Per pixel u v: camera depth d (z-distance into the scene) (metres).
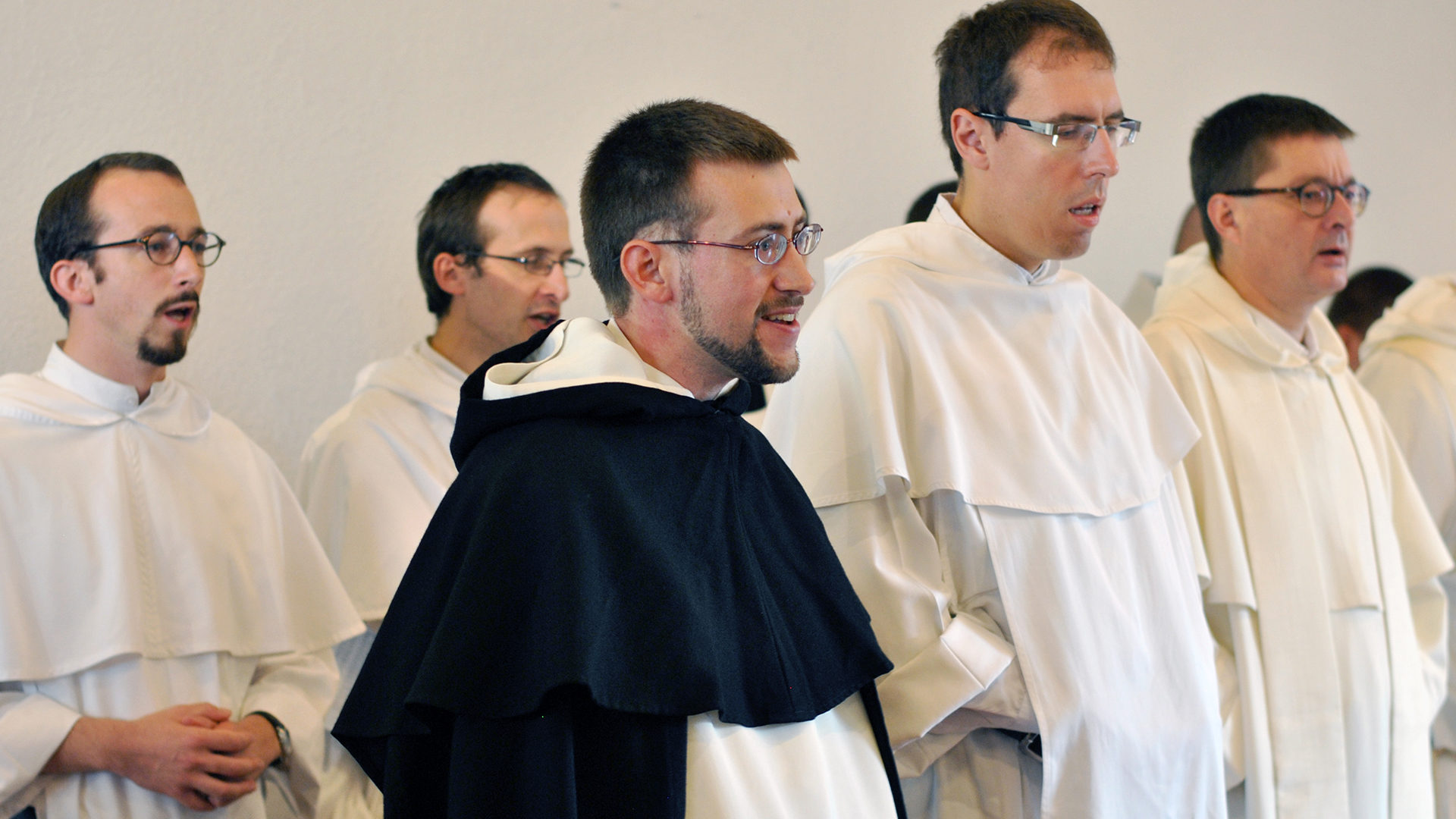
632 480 2.53
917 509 3.38
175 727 3.27
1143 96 7.45
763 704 2.56
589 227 2.84
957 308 3.53
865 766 2.82
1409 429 5.50
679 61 6.20
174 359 3.58
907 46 6.75
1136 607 3.53
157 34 4.98
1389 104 8.34
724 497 2.67
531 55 5.82
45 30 4.75
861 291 3.48
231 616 3.66
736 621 2.59
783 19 6.44
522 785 2.26
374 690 2.55
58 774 3.27
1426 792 4.52
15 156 4.68
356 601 4.20
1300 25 8.00
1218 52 7.70
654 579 2.41
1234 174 4.63
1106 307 3.86
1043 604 3.33
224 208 5.11
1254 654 4.21
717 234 2.65
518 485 2.46
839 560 3.06
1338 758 4.23
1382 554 4.57
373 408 4.50
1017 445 3.42
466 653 2.33
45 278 3.58
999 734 3.39
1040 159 3.44
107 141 4.86
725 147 2.67
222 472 3.79
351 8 5.40
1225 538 4.24
